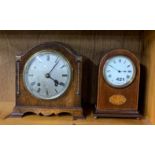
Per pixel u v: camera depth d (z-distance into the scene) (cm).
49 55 81
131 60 83
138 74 83
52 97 82
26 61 81
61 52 81
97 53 97
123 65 83
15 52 97
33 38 96
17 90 83
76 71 82
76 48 97
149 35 87
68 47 83
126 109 85
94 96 99
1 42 96
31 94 83
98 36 96
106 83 83
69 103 83
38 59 81
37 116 86
